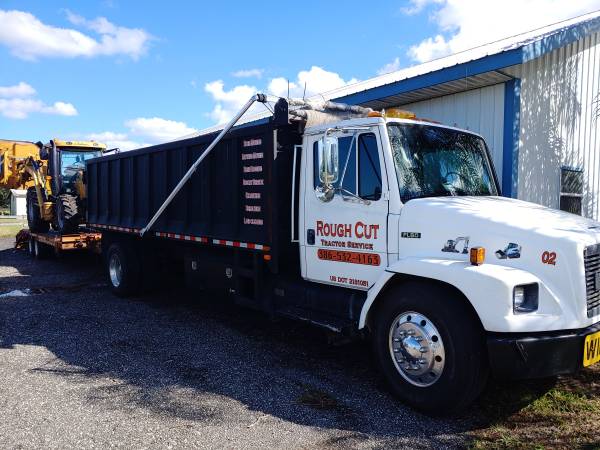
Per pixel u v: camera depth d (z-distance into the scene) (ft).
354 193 15.88
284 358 18.07
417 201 14.52
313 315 17.04
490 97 28.17
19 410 13.60
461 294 12.94
